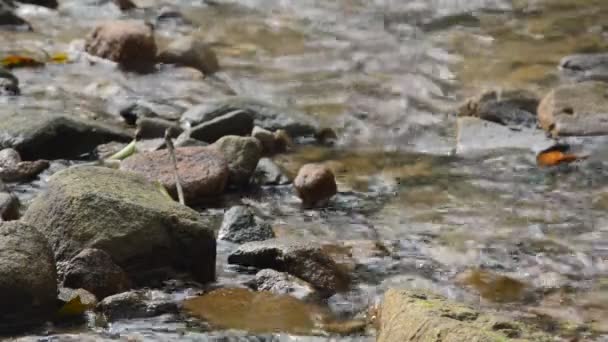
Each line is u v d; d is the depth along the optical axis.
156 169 15.70
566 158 17.50
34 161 16.70
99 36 22.06
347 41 24.08
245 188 16.27
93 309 11.96
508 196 16.17
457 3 26.75
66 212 12.81
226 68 22.11
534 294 13.04
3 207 14.48
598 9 26.41
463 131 18.70
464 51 23.48
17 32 23.69
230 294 12.57
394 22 25.41
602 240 14.62
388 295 11.68
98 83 20.44
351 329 11.85
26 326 11.55
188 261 12.91
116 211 12.81
